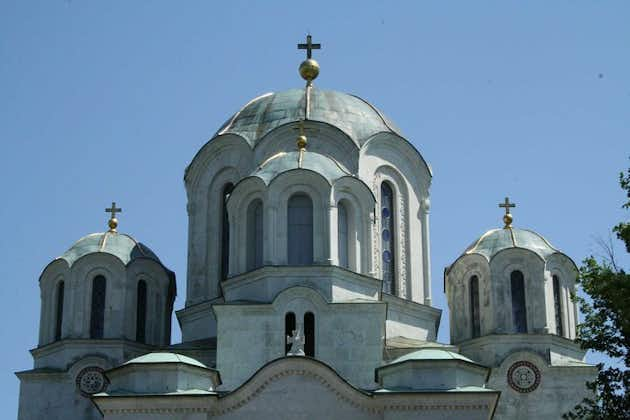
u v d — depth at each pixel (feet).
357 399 211.82
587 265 200.23
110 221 272.72
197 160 267.18
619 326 195.21
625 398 194.59
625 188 200.23
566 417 200.54
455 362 212.43
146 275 265.13
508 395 250.98
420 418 208.33
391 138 266.77
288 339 221.25
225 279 245.65
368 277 239.50
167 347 246.06
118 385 213.46
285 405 211.61
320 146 260.62
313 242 237.86
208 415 209.67
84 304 257.96
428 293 265.13
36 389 253.03
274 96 273.95
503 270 259.80
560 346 256.52
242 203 244.63
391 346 238.07
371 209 245.65
